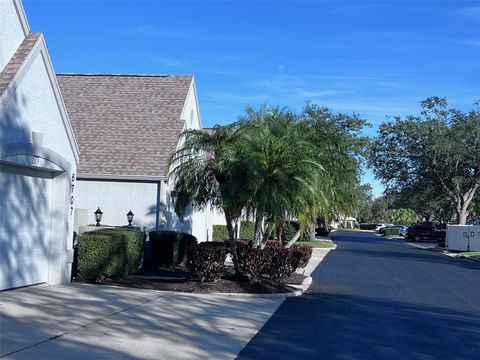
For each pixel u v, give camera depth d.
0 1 10.90
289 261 16.47
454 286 18.62
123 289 13.20
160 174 20.80
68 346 7.94
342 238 59.97
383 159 47.22
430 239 59.06
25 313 9.70
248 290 14.05
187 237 19.23
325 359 8.20
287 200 13.97
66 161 13.16
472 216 76.75
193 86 26.75
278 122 15.63
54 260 13.02
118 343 8.30
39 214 12.64
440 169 46.12
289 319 11.10
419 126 45.09
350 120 31.94
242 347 8.61
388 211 130.88
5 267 11.37
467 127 44.25
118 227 18.20
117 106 24.72
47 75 12.26
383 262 28.00
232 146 13.80
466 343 9.74
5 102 10.64
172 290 13.52
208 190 14.70
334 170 18.08
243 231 31.61
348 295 15.32
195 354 8.02
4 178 11.30
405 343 9.53
